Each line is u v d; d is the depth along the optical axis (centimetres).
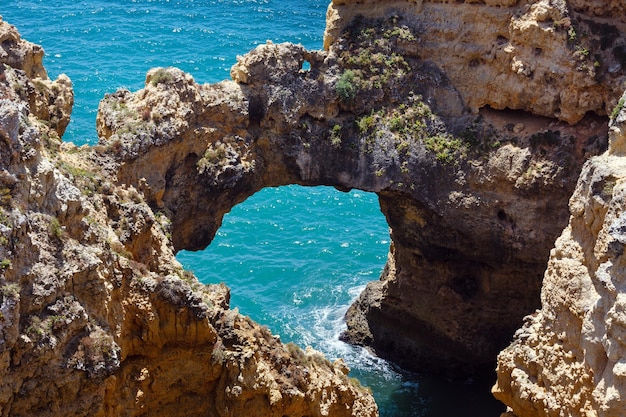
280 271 6041
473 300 5231
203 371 3447
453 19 4841
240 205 6662
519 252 4797
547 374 3027
